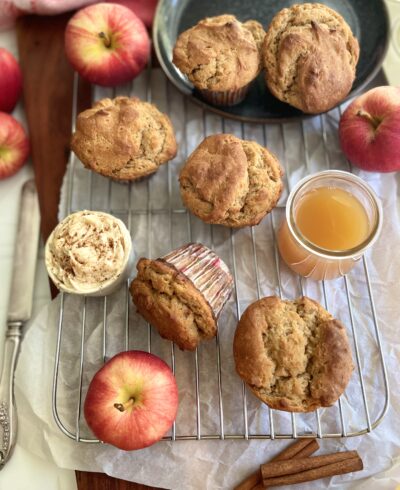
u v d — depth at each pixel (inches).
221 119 14.1
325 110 12.6
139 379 10.4
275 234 13.1
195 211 11.8
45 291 12.9
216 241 13.0
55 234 11.6
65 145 13.9
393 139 12.0
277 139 13.9
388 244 12.8
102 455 11.4
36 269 13.1
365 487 11.3
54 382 11.6
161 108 14.3
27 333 12.3
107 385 10.4
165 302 10.8
